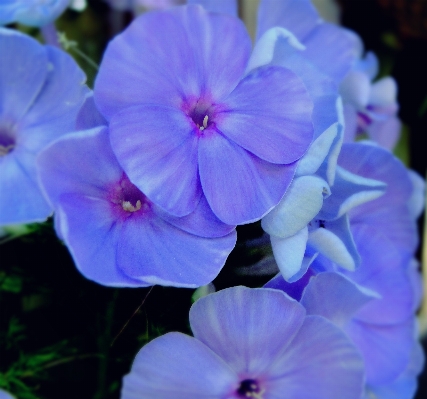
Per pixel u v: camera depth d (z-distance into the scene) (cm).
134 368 11
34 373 12
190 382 11
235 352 11
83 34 15
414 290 14
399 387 14
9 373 12
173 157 11
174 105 11
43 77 11
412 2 19
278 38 11
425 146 19
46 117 11
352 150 12
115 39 11
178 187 11
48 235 12
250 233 11
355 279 13
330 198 11
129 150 10
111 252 11
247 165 11
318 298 12
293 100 11
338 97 11
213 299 11
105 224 11
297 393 12
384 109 16
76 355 12
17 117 11
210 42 11
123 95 11
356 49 15
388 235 13
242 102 11
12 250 12
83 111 11
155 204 11
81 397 13
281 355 12
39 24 12
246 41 11
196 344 11
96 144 11
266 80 11
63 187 11
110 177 11
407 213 13
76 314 12
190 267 11
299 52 13
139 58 11
